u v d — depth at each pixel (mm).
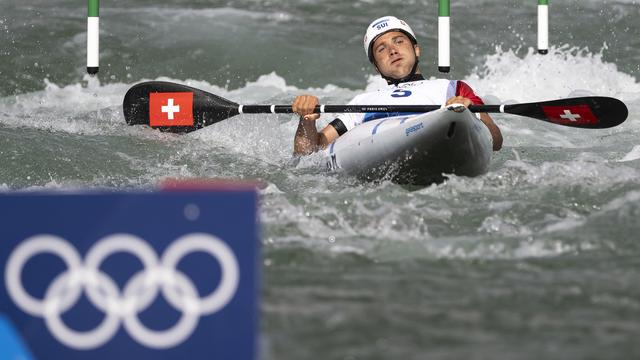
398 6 38188
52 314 8047
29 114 26500
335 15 37344
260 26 36125
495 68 33094
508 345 9086
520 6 37625
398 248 13258
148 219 7871
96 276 7977
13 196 7984
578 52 33750
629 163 18422
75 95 30938
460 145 17688
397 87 21281
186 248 7859
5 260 8039
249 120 24141
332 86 32375
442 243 13422
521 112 19828
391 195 16078
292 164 20250
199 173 19172
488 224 14523
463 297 10812
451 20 36375
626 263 12430
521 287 11281
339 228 14406
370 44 21953
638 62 32875
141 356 7984
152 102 22266
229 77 33031
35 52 34281
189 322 7879
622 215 14742
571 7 37375
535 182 17125
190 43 34719
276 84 32625
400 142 18234
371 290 11156
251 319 7809
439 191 16516
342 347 9023
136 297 7938
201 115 21969
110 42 34844
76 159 19812
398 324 9750
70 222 7957
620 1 37531
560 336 9375
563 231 14039
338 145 19672
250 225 7793
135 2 38688
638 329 9594
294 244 13477
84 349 8023
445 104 18938
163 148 21078
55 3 38438
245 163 20094
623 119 19969
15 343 8094
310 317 9992
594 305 10477
